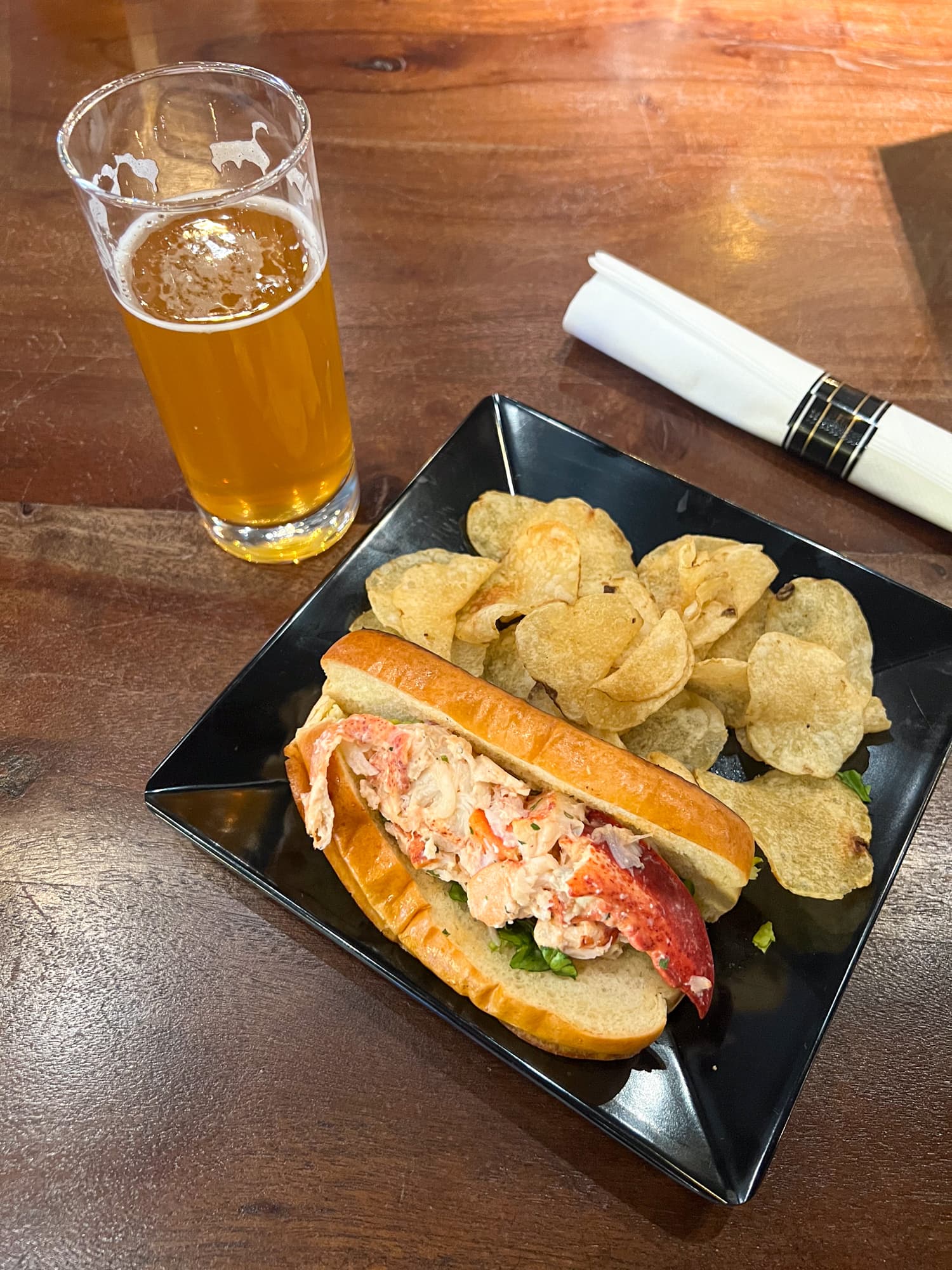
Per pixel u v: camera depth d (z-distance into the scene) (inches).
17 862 13.9
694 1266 10.9
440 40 23.3
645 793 12.2
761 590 14.4
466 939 12.3
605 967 12.2
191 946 13.1
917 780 13.6
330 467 15.4
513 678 14.5
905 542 16.7
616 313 18.1
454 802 12.6
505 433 16.9
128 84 13.5
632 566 15.4
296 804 13.3
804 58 23.0
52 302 19.7
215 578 16.6
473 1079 12.1
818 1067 12.1
